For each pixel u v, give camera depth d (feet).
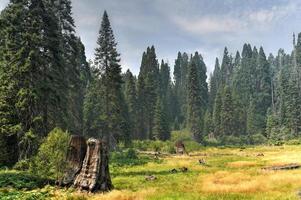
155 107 346.13
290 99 403.13
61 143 81.61
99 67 208.64
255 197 63.00
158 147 239.91
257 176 89.71
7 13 115.24
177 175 101.30
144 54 492.54
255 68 632.38
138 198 63.93
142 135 348.18
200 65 631.15
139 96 355.15
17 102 109.19
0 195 63.98
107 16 210.59
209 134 449.48
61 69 125.70
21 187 74.28
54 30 122.93
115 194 67.72
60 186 78.74
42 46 117.91
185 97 535.60
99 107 238.89
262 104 563.89
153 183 85.61
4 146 111.14
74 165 80.53
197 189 73.26
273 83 632.38
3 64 112.16
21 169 99.09
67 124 124.98
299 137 378.73
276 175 87.76
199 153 219.41
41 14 118.42
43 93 112.88
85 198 67.56
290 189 69.00
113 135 210.59
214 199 62.18
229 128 429.79
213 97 588.09
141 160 149.79
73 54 150.41
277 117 457.68
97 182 75.66
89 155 78.23
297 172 95.30
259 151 226.99
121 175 104.58
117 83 211.41
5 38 118.01
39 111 112.68
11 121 108.78
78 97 170.71
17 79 109.91
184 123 471.62
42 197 64.90
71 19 149.18
